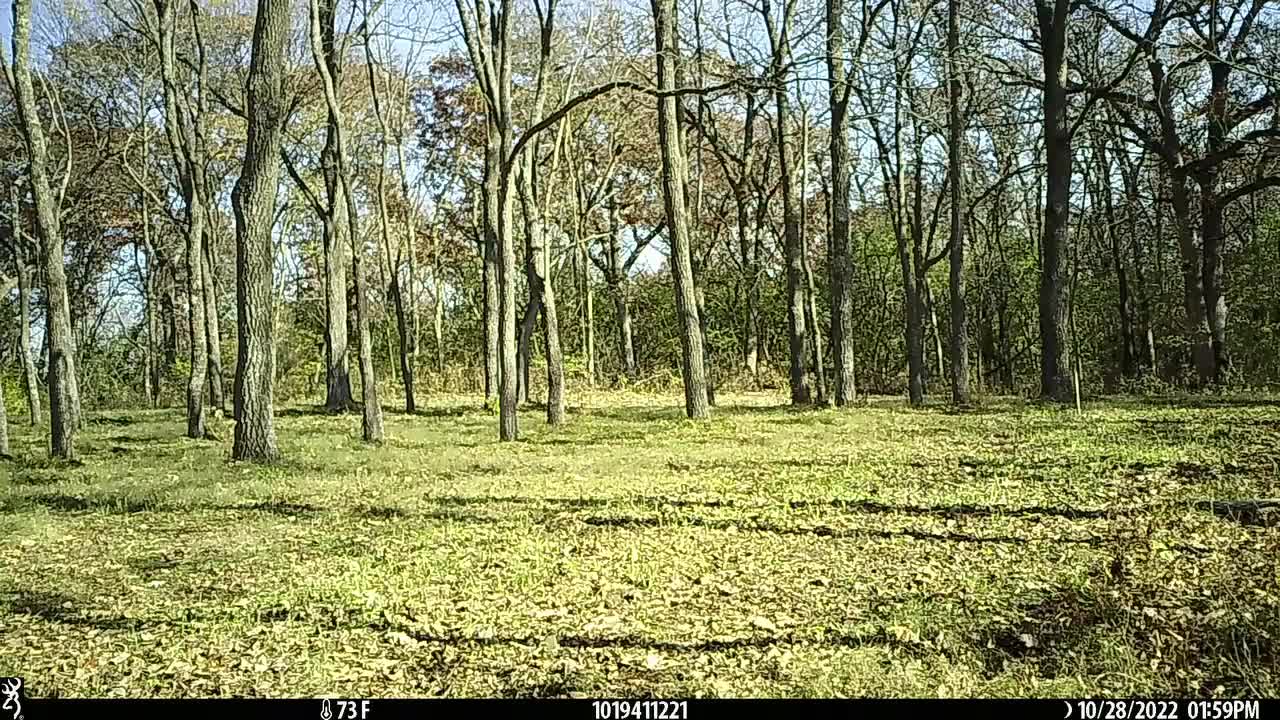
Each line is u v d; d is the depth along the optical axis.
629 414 24.17
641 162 39.00
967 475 11.34
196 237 22.34
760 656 5.33
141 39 26.58
